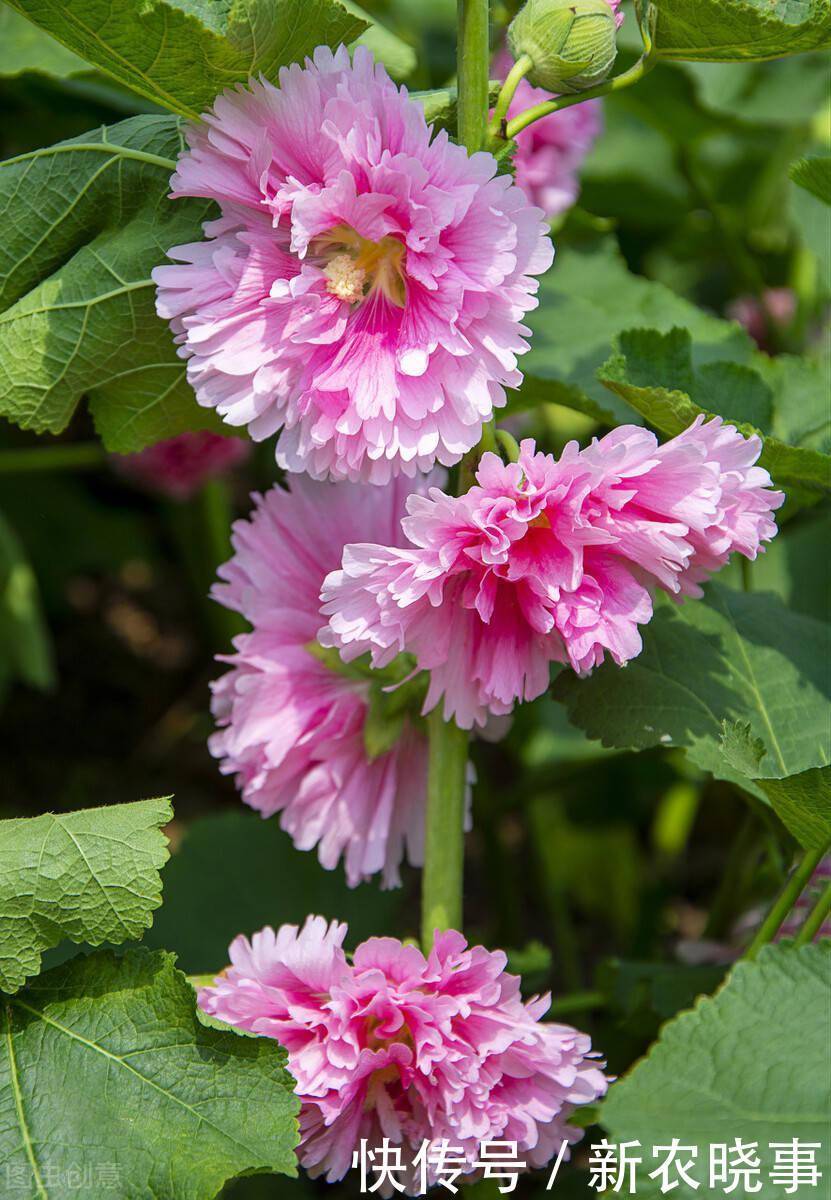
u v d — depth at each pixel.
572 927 1.13
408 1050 0.66
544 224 0.64
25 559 1.26
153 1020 0.67
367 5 1.08
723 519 0.65
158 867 0.66
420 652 0.66
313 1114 0.67
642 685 0.73
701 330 0.85
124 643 1.32
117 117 0.95
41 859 0.66
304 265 0.64
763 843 0.90
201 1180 0.65
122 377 0.72
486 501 0.64
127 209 0.71
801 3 0.67
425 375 0.64
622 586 0.65
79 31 0.66
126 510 1.32
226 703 0.74
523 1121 0.67
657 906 1.01
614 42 0.67
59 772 1.21
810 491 0.75
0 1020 0.68
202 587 1.18
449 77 1.10
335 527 0.72
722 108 1.02
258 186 0.65
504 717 0.73
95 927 0.66
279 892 0.88
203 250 0.66
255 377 0.65
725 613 0.76
